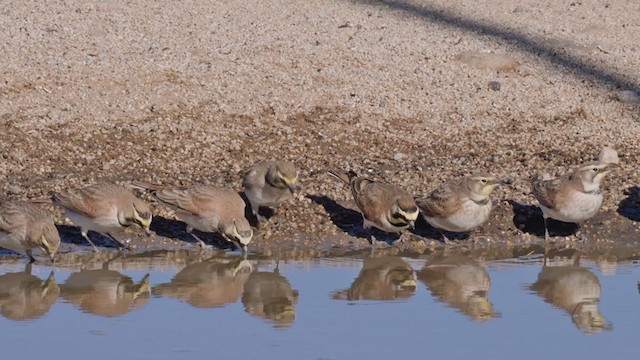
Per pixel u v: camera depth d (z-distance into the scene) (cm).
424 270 1427
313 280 1368
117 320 1195
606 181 1703
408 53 2102
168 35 2102
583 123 1912
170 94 1888
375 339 1144
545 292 1331
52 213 1560
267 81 1952
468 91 1988
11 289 1304
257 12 2259
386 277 1388
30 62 1942
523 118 1919
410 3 2370
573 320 1223
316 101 1909
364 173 1702
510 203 1634
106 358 1067
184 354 1085
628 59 2141
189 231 1533
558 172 1717
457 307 1265
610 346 1138
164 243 1512
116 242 1506
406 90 1972
